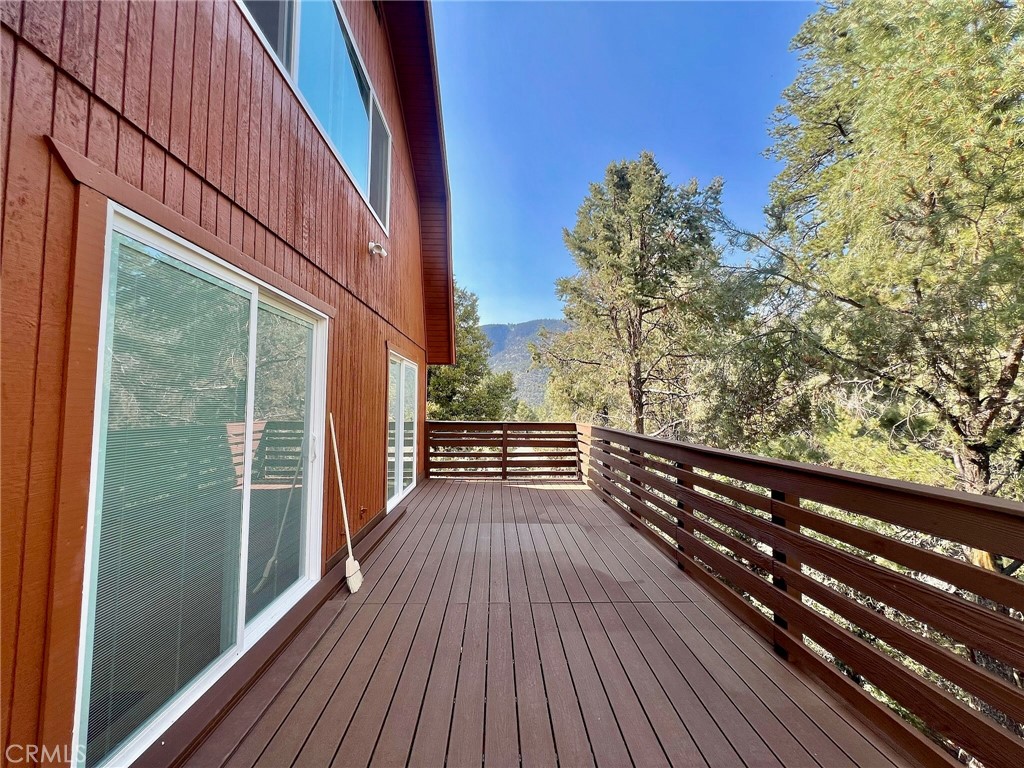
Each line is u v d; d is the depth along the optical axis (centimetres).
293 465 247
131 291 134
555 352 1527
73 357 114
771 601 217
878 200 500
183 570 153
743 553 245
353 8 364
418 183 678
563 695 178
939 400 550
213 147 174
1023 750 113
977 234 466
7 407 100
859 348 547
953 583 134
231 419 182
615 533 411
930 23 424
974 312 451
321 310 278
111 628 125
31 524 104
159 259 145
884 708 155
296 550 249
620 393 1391
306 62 275
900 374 549
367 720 163
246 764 143
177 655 149
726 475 266
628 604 260
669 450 345
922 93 434
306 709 169
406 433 589
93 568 120
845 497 176
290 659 201
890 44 466
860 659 165
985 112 414
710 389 754
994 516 124
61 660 110
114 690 125
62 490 111
